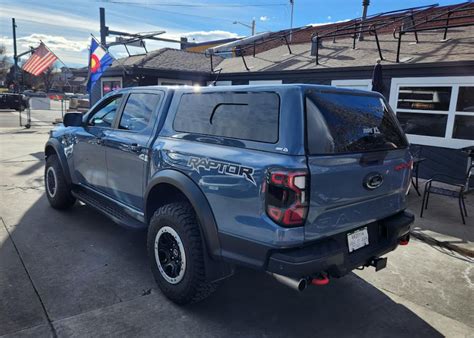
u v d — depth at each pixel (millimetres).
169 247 3023
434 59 7996
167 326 2707
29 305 2854
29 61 15680
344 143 2557
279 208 2273
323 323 2854
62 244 4031
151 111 3500
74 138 4555
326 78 9844
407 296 3297
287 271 2295
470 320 2961
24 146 10906
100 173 4109
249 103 2645
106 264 3609
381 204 2887
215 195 2617
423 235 4652
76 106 24094
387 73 8562
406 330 2807
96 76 11203
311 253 2344
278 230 2287
